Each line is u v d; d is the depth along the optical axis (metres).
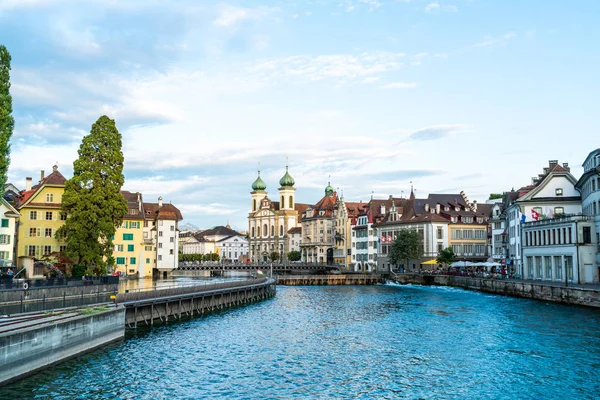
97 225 72.94
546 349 42.19
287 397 31.42
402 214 158.12
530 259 95.81
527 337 47.00
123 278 102.69
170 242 137.50
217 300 73.19
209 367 37.91
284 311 71.56
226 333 52.12
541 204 98.38
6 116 55.56
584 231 79.69
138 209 120.31
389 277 137.38
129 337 48.06
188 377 35.22
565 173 98.12
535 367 37.00
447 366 37.97
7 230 76.56
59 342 35.84
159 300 56.22
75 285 52.78
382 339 48.53
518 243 103.44
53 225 86.38
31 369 32.97
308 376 35.78
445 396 31.45
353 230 178.75
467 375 35.56
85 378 33.75
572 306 66.31
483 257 146.75
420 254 143.25
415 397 31.36
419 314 65.19
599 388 32.28
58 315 39.59
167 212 139.12
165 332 51.81
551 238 87.69
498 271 117.00
